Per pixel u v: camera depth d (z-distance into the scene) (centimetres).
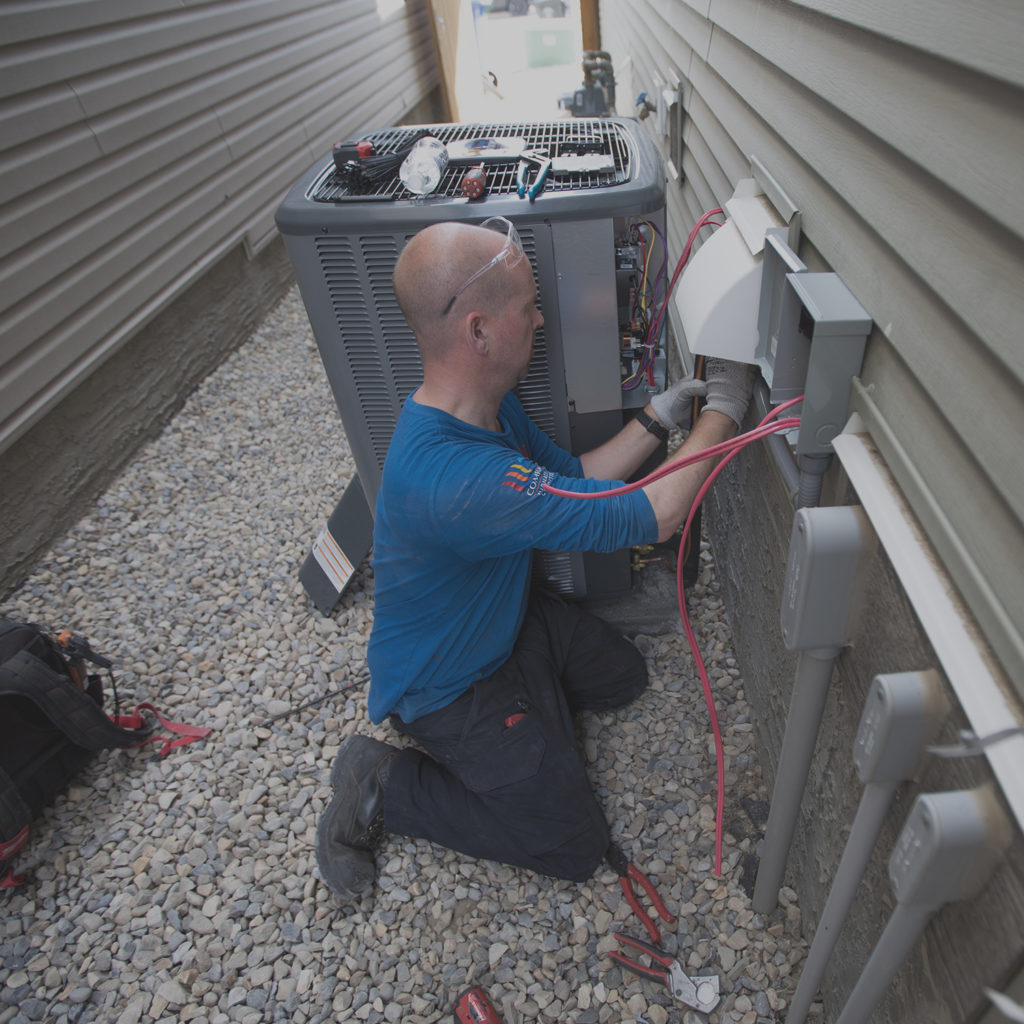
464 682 172
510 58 961
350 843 172
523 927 162
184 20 353
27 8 266
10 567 263
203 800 194
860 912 122
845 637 110
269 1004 155
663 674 209
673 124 279
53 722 183
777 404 126
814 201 119
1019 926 73
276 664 229
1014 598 71
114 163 311
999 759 68
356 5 557
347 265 160
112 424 316
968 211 74
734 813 177
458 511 135
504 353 136
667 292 168
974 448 76
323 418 348
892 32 86
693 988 146
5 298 260
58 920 172
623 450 169
